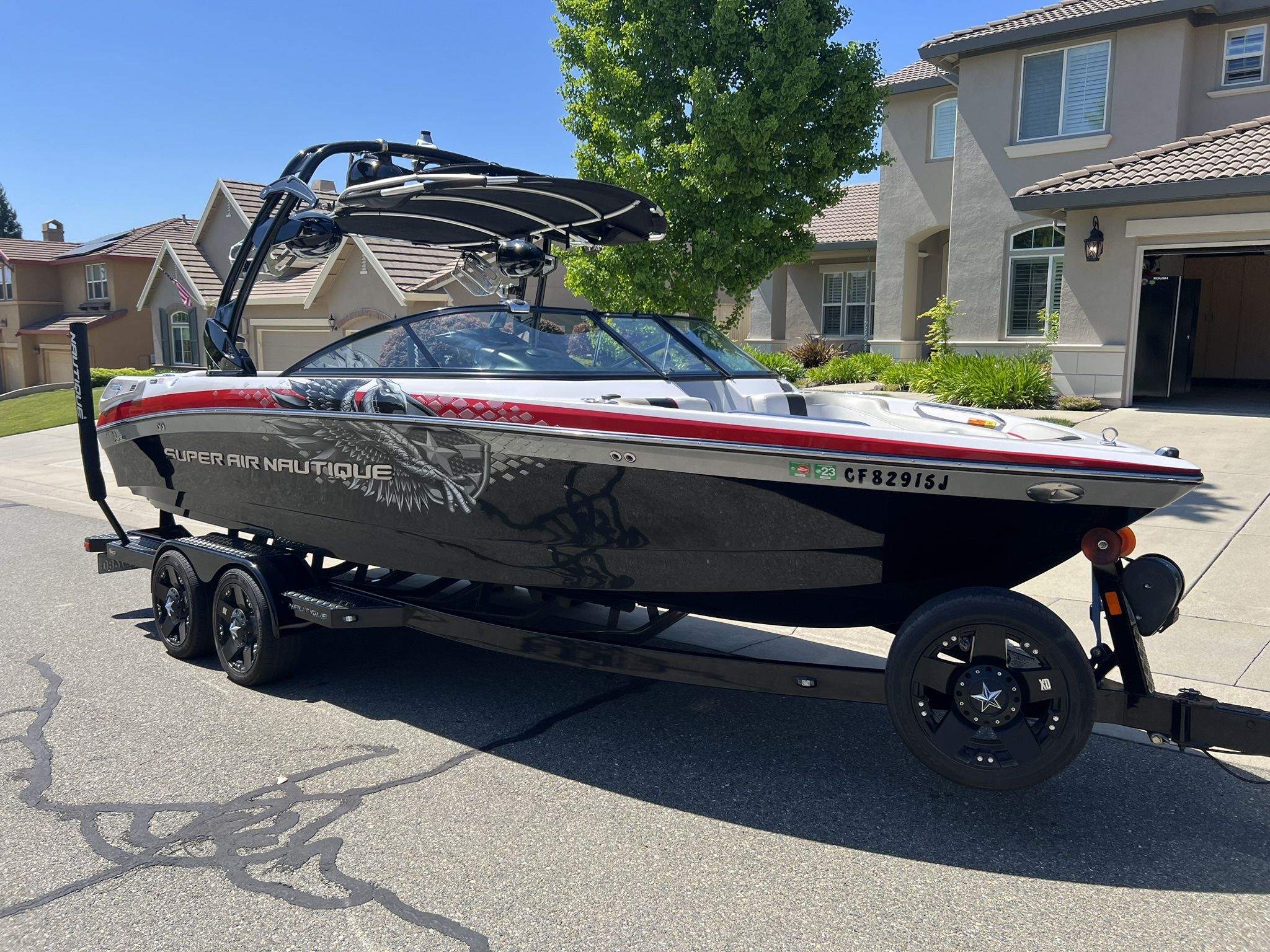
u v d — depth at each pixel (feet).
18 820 11.87
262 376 16.98
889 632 13.46
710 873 10.55
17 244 122.83
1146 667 11.21
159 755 13.79
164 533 20.92
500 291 21.16
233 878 10.48
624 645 13.38
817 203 36.42
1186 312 49.90
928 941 9.27
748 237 35.29
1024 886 10.24
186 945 9.30
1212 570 20.93
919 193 61.77
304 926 9.60
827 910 9.81
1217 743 10.72
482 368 14.58
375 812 12.00
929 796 12.40
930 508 11.31
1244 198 40.63
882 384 54.08
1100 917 9.64
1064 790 12.48
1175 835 11.30
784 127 33.78
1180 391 51.03
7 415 71.00
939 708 11.65
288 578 16.38
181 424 17.98
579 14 36.11
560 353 14.79
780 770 13.23
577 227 18.45
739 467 11.74
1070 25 49.19
